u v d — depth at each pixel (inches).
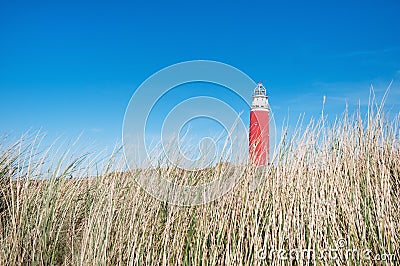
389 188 150.0
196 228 143.1
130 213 150.6
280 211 142.7
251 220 143.8
